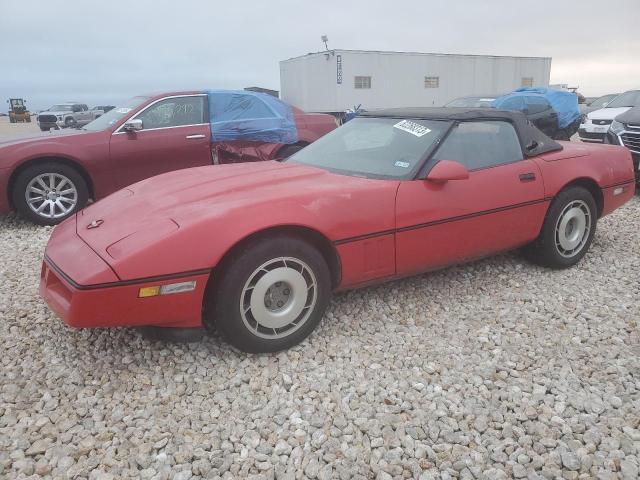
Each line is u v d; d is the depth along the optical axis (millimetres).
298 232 3000
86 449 2291
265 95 7422
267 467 2203
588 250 4785
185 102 6828
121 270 2537
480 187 3633
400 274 3428
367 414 2516
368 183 3307
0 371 2904
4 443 2326
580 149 4465
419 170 3451
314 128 7613
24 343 3203
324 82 23734
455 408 2551
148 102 6609
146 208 3025
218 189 3186
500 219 3762
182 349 3082
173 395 2682
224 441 2355
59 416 2523
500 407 2559
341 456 2262
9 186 5816
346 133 4191
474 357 3004
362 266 3211
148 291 2586
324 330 3324
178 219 2779
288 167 3789
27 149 5828
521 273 4250
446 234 3504
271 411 2547
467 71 25359
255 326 2912
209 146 6844
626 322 3428
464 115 3805
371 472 2170
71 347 3139
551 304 3688
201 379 2818
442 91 25172
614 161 4539
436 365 2928
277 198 2959
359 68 23172
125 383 2779
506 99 13320
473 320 3467
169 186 3375
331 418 2494
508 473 2168
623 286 4004
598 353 3047
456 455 2256
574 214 4242
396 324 3410
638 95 13828
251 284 2830
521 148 4008
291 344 3049
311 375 2844
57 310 2703
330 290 3148
